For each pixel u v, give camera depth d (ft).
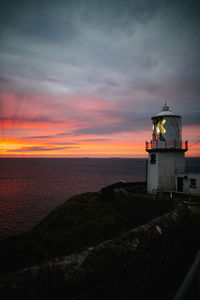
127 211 58.13
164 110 88.63
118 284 18.72
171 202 43.14
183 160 84.07
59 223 50.65
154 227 25.58
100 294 17.19
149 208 51.13
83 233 38.29
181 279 22.65
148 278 21.56
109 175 482.69
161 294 20.89
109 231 43.98
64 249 28.02
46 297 14.55
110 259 18.89
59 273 15.66
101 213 58.54
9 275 14.61
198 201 59.47
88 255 18.34
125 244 21.04
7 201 203.62
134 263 20.51
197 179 71.87
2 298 13.02
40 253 24.18
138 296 20.21
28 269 15.30
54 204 191.01
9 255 21.76
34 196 229.86
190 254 27.30
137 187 92.17
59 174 529.04
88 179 399.65
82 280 16.29
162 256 24.09
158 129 85.76
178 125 84.23
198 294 6.89
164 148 81.97
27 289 13.99
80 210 60.13
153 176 84.74
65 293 15.31
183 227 30.14
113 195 68.80
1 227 127.95
